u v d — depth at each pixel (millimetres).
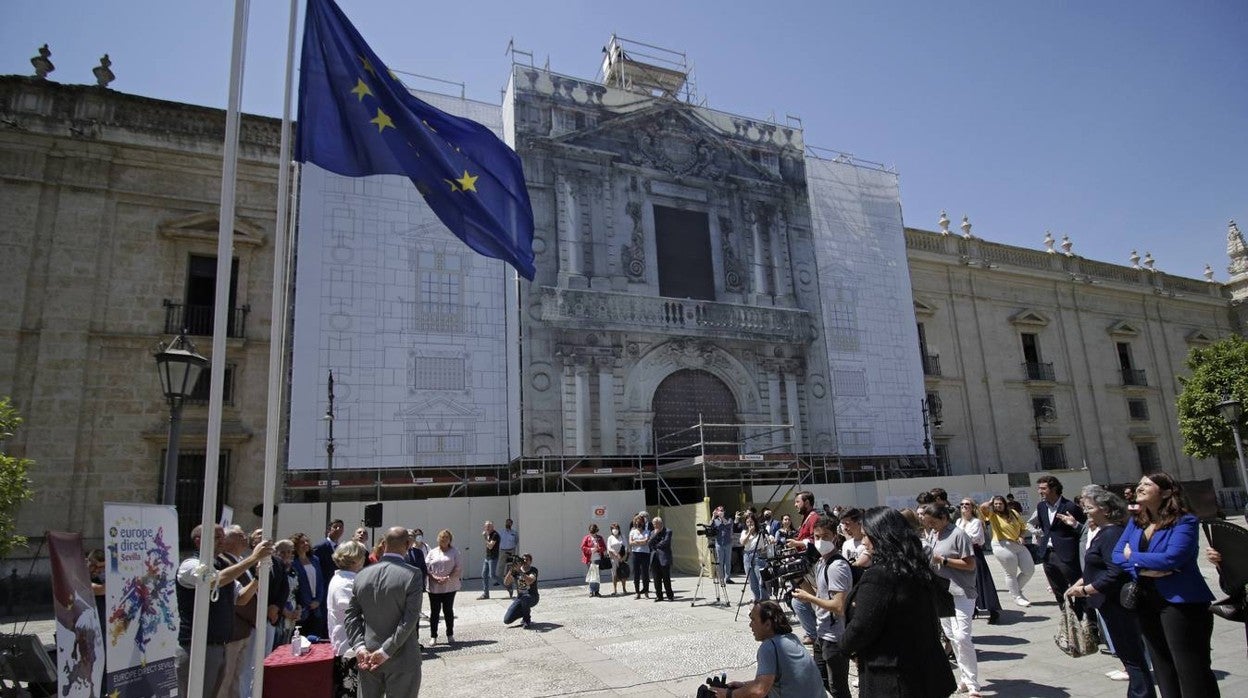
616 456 23156
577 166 25125
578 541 20656
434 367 22672
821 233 29891
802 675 4535
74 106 20953
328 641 8414
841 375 28484
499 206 8977
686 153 27250
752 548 13070
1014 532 12281
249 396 21172
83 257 20375
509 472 22484
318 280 21859
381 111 7938
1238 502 38844
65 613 5305
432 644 11359
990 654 9047
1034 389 34938
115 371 20109
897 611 4211
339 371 21531
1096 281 38250
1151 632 5746
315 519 19703
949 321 33750
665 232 26156
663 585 17078
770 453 23703
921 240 34125
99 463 19438
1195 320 42531
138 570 5512
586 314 23734
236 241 21781
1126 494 11359
